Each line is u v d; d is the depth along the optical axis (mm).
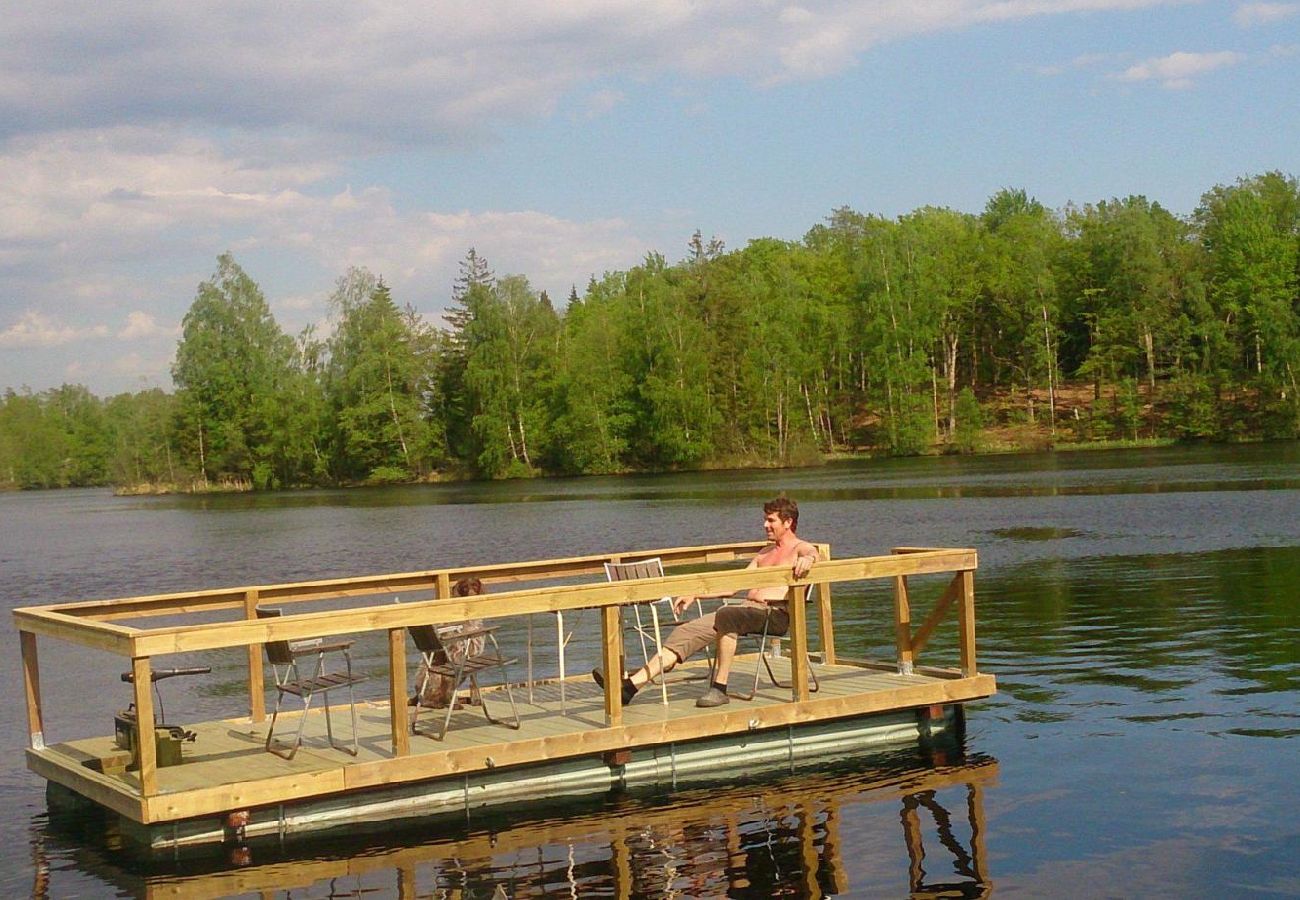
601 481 77750
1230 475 46594
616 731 9367
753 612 10164
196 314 103500
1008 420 88062
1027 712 11508
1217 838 7922
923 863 7715
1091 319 92312
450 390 95500
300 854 8328
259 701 10688
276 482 99312
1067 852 7789
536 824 8742
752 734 10000
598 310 97188
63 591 28562
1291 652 13672
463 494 71000
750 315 85250
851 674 11359
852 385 92875
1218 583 19484
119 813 8711
